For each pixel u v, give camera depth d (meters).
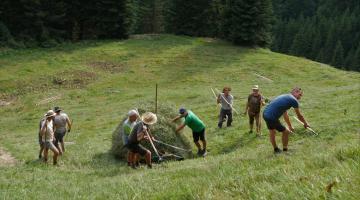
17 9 52.12
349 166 5.11
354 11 120.75
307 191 4.47
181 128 14.88
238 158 10.39
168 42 54.50
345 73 42.72
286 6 136.38
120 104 31.69
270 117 10.81
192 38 58.62
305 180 5.00
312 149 10.29
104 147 17.55
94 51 48.53
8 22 52.53
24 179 11.70
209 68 44.03
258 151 12.31
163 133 14.77
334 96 24.08
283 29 112.81
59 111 16.33
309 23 112.56
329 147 9.36
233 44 55.97
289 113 19.55
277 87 34.16
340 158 6.30
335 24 108.12
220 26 58.78
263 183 5.45
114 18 55.25
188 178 8.12
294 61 48.22
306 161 6.71
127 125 13.08
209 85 37.91
